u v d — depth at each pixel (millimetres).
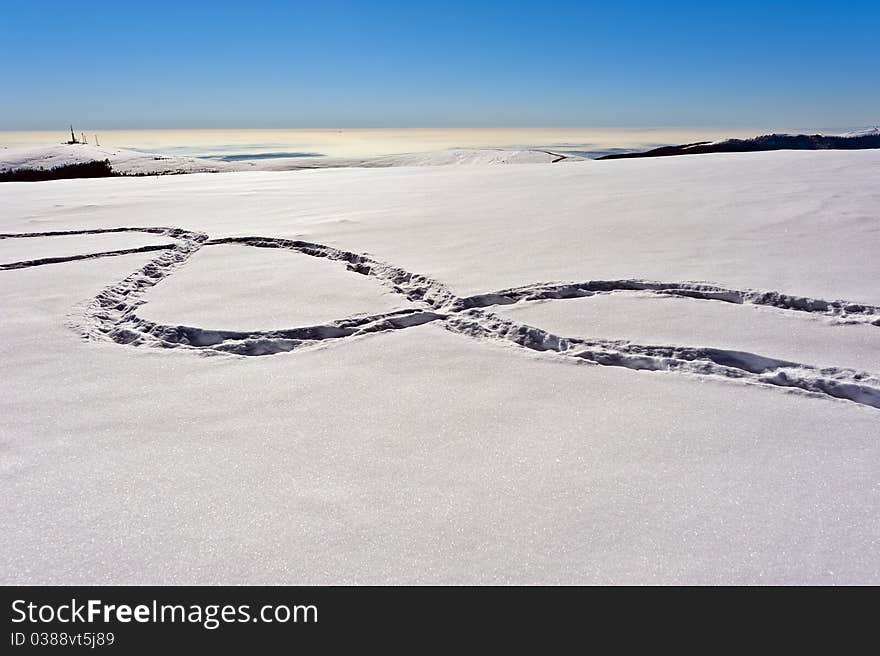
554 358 3295
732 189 8461
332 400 2859
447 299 4238
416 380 3061
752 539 1888
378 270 5043
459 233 6305
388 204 8555
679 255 5125
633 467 2281
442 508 2055
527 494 2123
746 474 2227
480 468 2289
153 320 3906
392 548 1868
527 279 4551
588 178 10969
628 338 3477
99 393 2951
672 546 1861
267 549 1872
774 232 5789
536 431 2553
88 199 10047
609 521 1979
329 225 6918
